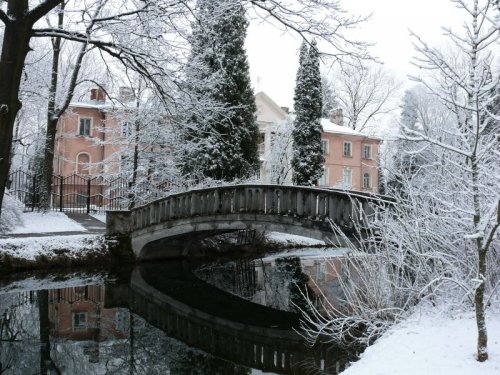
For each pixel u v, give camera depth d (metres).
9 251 14.26
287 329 10.20
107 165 24.30
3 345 8.66
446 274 7.00
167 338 9.45
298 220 11.91
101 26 12.05
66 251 15.34
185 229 15.42
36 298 12.10
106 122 31.50
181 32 12.06
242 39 22.75
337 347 8.09
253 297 13.34
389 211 8.55
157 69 12.38
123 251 16.72
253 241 22.92
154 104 20.22
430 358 5.04
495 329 5.75
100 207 25.81
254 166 23.08
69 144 33.78
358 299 7.58
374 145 41.38
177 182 21.80
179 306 12.27
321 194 11.39
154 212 16.52
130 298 12.72
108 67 14.38
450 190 6.92
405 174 7.75
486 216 4.95
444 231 7.13
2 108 9.54
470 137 5.10
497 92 4.92
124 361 8.02
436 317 6.48
